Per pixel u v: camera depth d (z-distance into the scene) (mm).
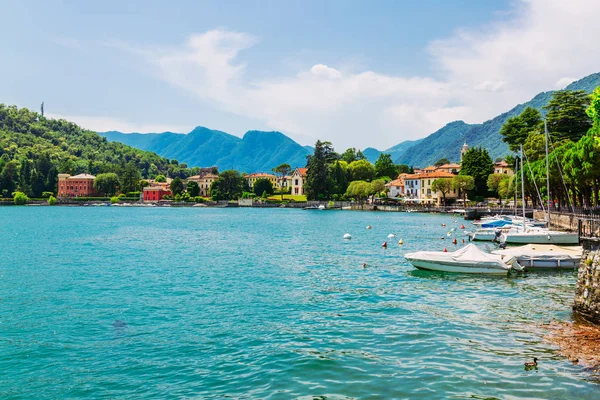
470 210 122938
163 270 44406
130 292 34250
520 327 24234
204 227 108375
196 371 19344
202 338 23438
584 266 26312
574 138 105625
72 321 26656
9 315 28000
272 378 18469
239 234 88000
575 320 25328
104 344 22734
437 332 23719
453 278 38438
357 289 34719
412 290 34062
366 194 198750
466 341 22234
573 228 63000
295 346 22016
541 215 91188
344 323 25703
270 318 26922
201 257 54156
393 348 21516
